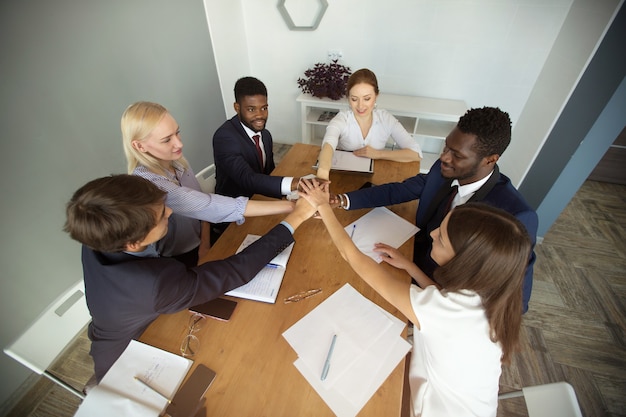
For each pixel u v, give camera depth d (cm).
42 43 133
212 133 277
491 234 64
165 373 76
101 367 93
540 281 197
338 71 276
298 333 85
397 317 89
